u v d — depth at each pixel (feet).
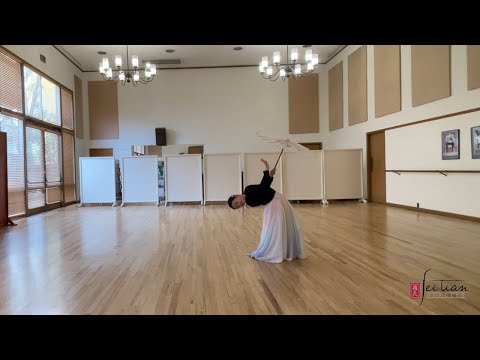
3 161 20.08
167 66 37.09
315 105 37.65
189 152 37.81
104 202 31.04
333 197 29.35
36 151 26.91
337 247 13.34
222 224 19.51
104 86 37.47
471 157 18.28
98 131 37.50
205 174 29.81
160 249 13.64
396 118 24.89
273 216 11.59
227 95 37.78
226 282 9.58
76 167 34.63
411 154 23.39
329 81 36.65
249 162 29.50
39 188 27.09
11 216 22.82
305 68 37.42
